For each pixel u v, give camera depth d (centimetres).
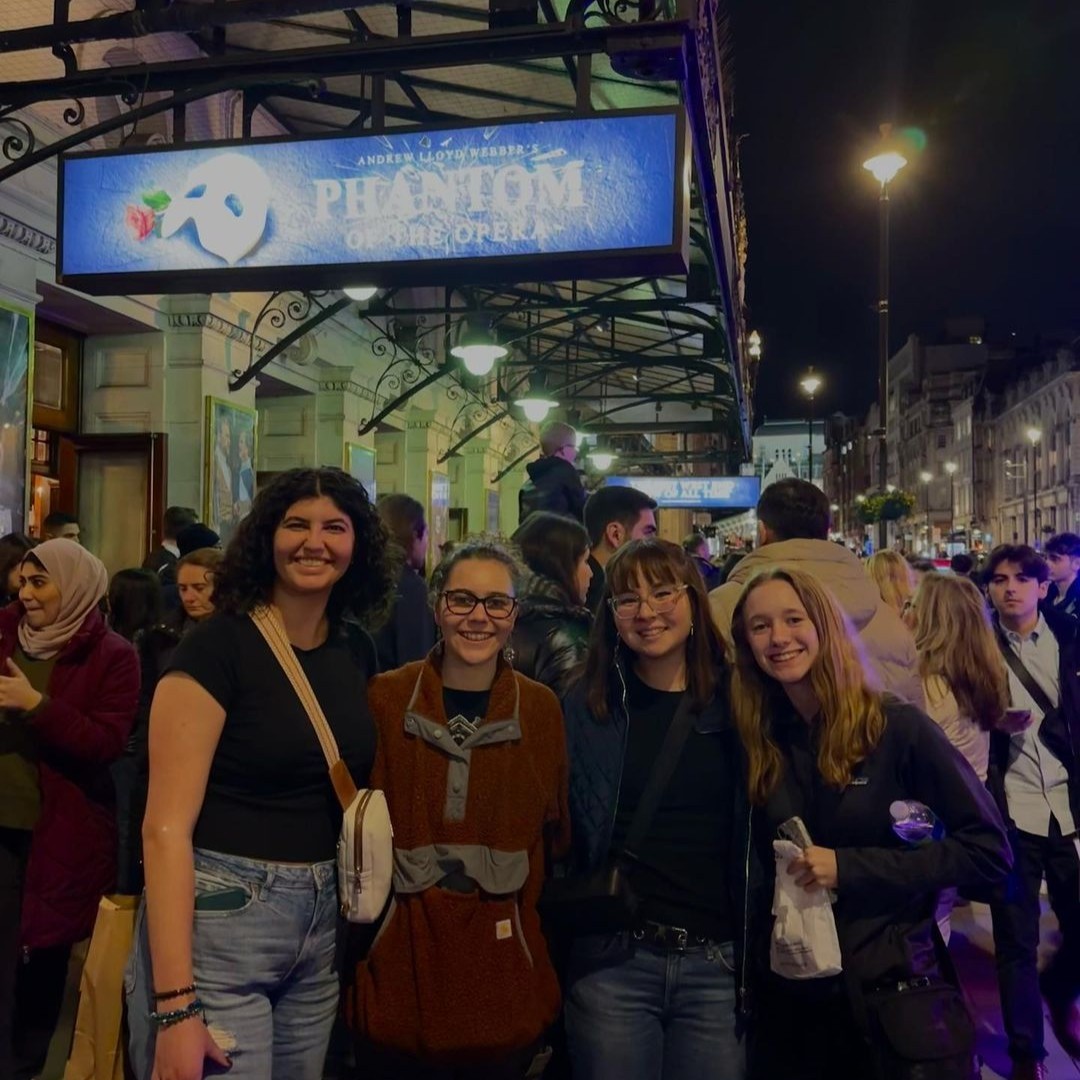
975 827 221
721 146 556
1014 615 392
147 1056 199
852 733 225
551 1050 257
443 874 217
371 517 231
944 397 9462
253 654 211
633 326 1325
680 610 238
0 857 317
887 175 1745
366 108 691
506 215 426
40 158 438
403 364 1229
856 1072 225
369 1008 214
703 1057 231
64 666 327
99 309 727
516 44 397
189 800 198
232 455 831
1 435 592
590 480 2019
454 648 226
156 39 680
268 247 448
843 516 12169
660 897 235
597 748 243
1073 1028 372
